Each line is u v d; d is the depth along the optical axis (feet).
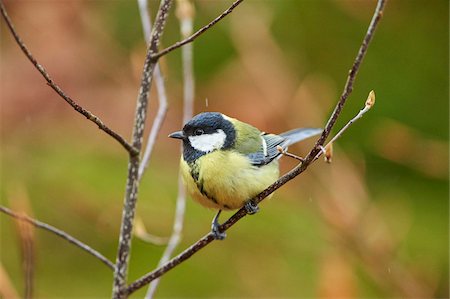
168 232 39.65
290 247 39.17
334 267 33.76
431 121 43.14
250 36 37.63
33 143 40.19
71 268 39.91
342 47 43.88
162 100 23.40
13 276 38.17
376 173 42.22
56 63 38.73
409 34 44.62
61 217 40.06
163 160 40.60
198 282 39.29
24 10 38.19
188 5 25.49
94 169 40.57
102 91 39.37
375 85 43.65
